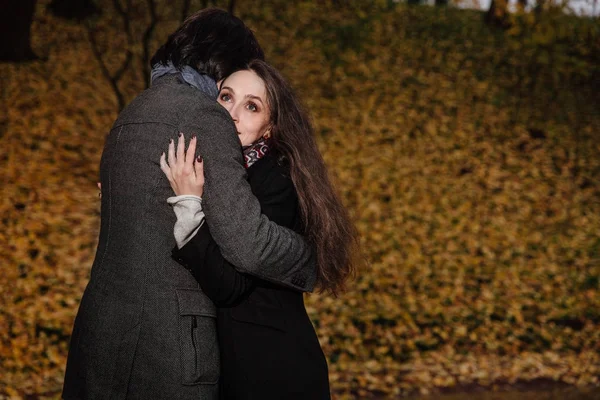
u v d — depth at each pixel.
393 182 10.71
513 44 13.97
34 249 7.29
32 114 10.96
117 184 2.28
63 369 5.55
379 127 12.57
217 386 2.35
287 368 2.38
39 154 9.73
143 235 2.24
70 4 15.09
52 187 8.84
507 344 6.86
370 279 7.73
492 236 9.55
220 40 2.47
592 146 13.12
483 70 15.65
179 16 15.39
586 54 14.69
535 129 13.29
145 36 7.25
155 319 2.23
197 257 2.22
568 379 6.11
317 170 2.56
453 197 10.56
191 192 2.21
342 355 6.17
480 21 18.11
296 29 16.30
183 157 2.22
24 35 12.92
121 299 2.24
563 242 9.73
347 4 18.08
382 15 17.84
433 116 13.39
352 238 2.64
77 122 11.02
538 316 7.52
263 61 2.54
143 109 2.31
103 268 2.29
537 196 11.09
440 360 6.33
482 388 5.79
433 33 17.14
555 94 14.79
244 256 2.22
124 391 2.24
